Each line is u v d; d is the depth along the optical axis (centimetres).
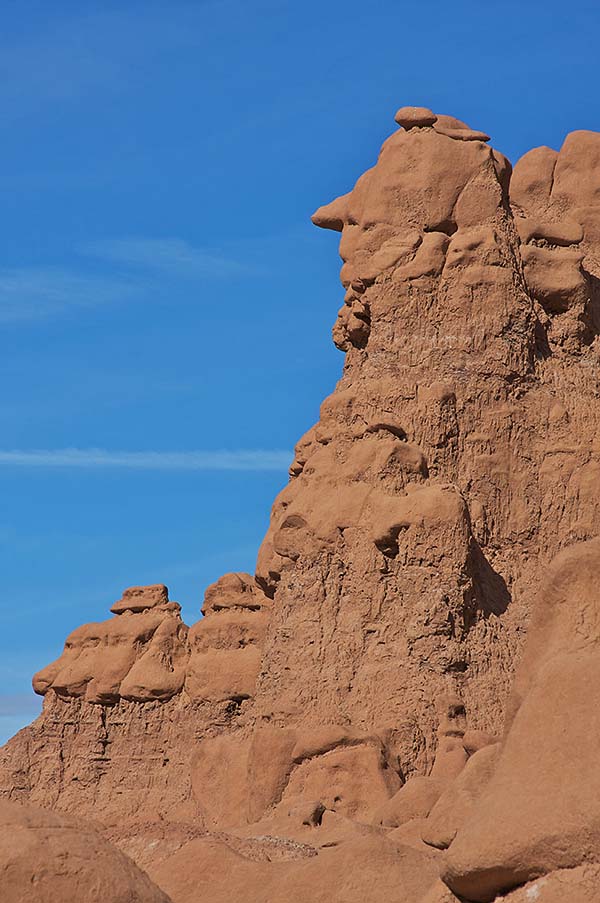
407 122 13912
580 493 13075
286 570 12850
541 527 13050
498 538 13000
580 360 13675
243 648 14575
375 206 13800
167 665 15300
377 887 6356
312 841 9269
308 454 14012
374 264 13600
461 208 13625
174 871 7362
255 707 12862
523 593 12775
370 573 12381
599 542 4753
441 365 13288
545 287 13688
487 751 7362
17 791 15425
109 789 15025
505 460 13138
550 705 4491
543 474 13150
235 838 8544
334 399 13425
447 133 13888
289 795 11562
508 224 13662
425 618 12069
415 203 13675
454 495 12400
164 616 15750
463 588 12206
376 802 11156
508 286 13412
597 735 4350
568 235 14012
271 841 8600
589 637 4641
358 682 12031
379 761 11325
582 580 4709
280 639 12562
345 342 14338
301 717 12075
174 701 15075
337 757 11394
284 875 6769
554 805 4325
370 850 6544
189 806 13325
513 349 13325
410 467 12738
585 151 15088
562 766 4384
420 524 12312
